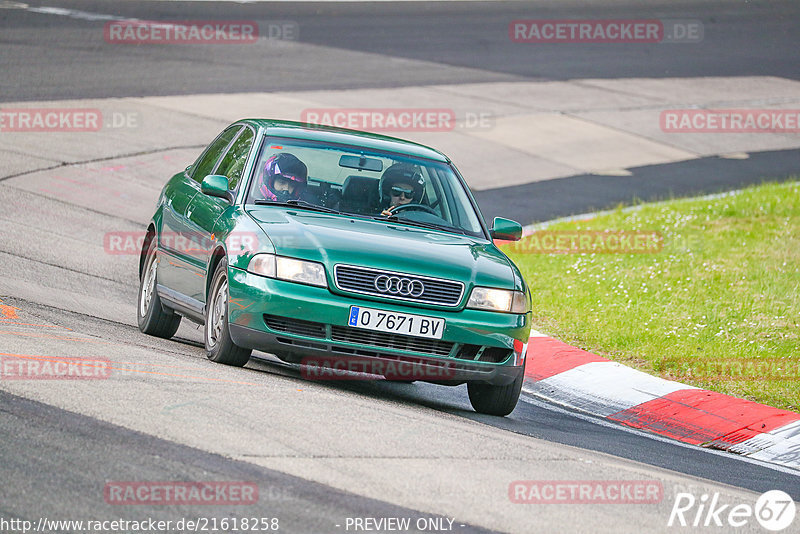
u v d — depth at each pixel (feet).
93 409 68.49
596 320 132.77
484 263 90.53
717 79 357.82
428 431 75.00
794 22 472.44
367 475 62.59
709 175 250.78
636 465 77.97
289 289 84.23
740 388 109.50
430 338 85.30
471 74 328.29
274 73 297.33
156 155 208.44
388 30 388.98
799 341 125.18
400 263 86.17
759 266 161.79
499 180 228.02
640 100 318.24
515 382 90.84
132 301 125.90
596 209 211.82
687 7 490.90
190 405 71.97
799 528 64.75
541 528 57.77
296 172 97.14
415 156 103.86
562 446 80.94
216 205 96.94
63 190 177.78
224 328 88.02
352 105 270.05
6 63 266.36
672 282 152.15
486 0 471.21
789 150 283.38
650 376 111.45
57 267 134.00
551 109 295.48
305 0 429.38
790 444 94.07
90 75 266.36
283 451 64.90
